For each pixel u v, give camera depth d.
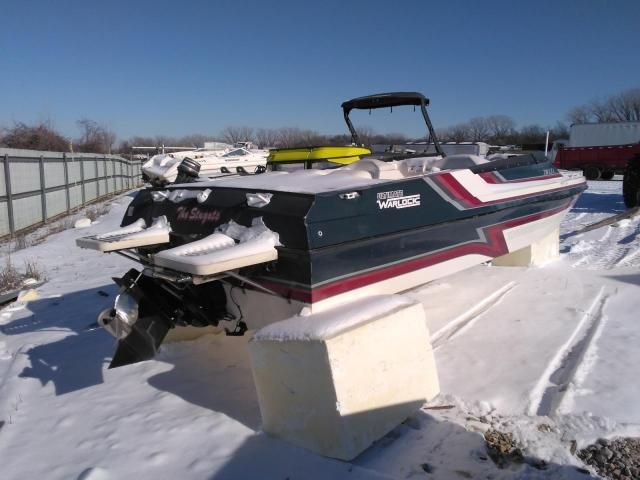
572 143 31.81
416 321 2.65
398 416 2.51
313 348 2.29
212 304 3.28
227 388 3.11
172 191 3.58
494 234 4.10
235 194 3.13
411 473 2.21
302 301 2.75
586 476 2.11
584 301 4.34
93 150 42.47
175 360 3.58
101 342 4.13
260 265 2.88
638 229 8.36
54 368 3.64
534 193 4.54
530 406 2.70
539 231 4.92
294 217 2.71
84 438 2.66
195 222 3.26
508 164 4.45
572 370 3.07
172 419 2.77
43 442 2.66
